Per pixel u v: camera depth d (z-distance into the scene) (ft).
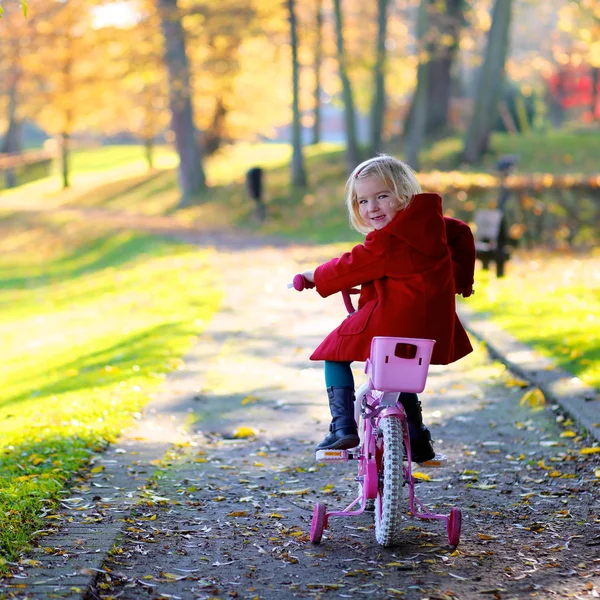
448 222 14.69
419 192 14.05
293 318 39.58
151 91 145.89
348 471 19.52
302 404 25.62
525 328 33.24
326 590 12.88
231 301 44.86
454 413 24.14
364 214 14.12
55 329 44.65
